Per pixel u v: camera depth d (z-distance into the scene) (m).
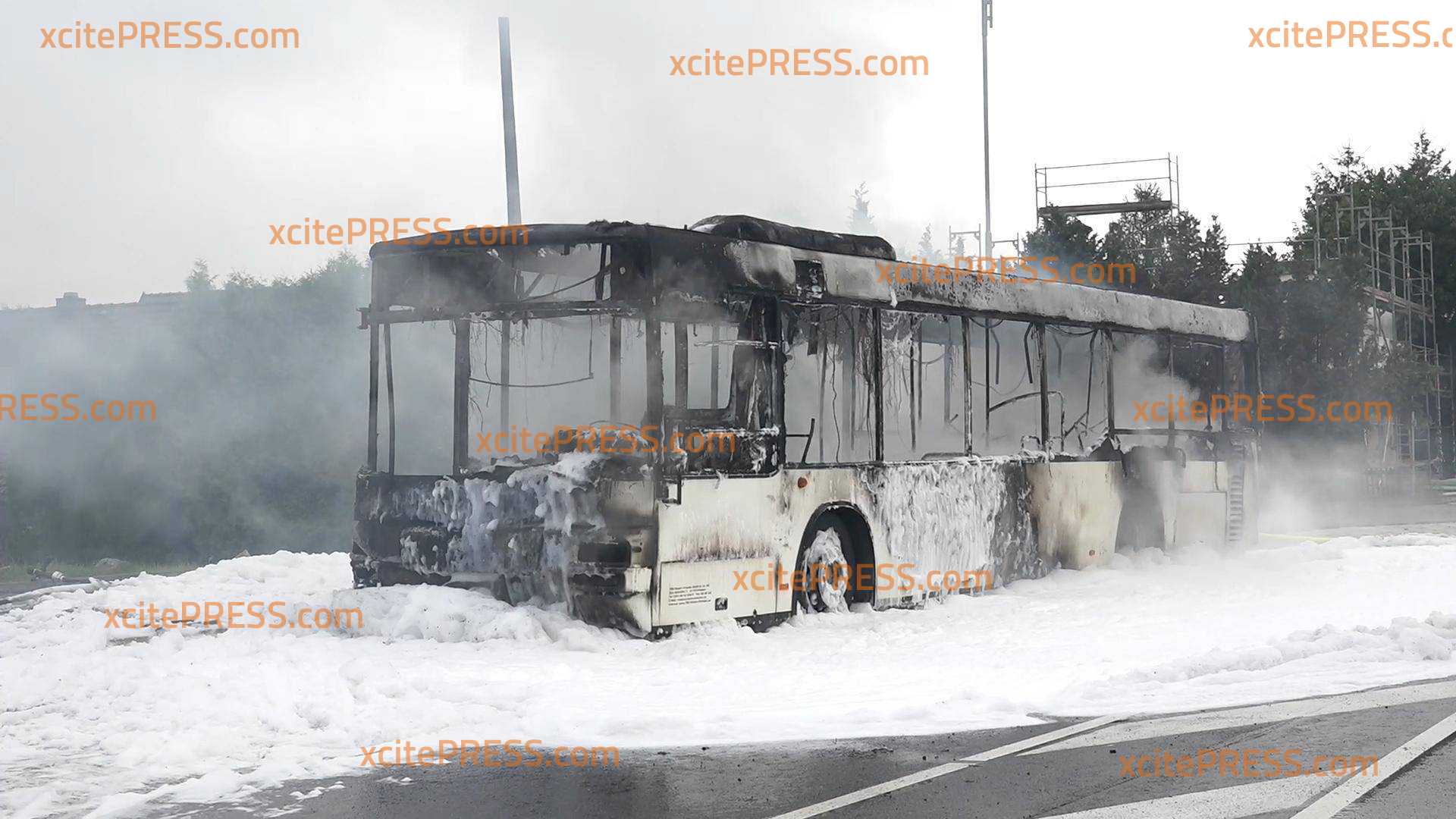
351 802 6.50
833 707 8.62
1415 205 66.75
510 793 6.64
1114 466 16.97
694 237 11.59
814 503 12.55
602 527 11.20
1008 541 15.11
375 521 12.52
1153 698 8.87
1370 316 45.38
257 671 9.20
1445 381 65.50
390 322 12.62
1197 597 14.45
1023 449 15.63
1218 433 19.12
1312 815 6.14
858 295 13.09
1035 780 6.81
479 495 11.88
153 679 8.94
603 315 11.65
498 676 9.52
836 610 12.81
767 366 12.15
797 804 6.41
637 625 11.05
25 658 9.94
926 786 6.71
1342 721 8.09
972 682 9.47
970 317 14.77
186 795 6.63
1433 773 6.86
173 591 14.12
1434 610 12.77
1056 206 40.78
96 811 6.34
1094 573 16.41
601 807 6.39
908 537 13.67
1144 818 6.14
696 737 7.79
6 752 7.43
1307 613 12.99
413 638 11.17
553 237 11.66
